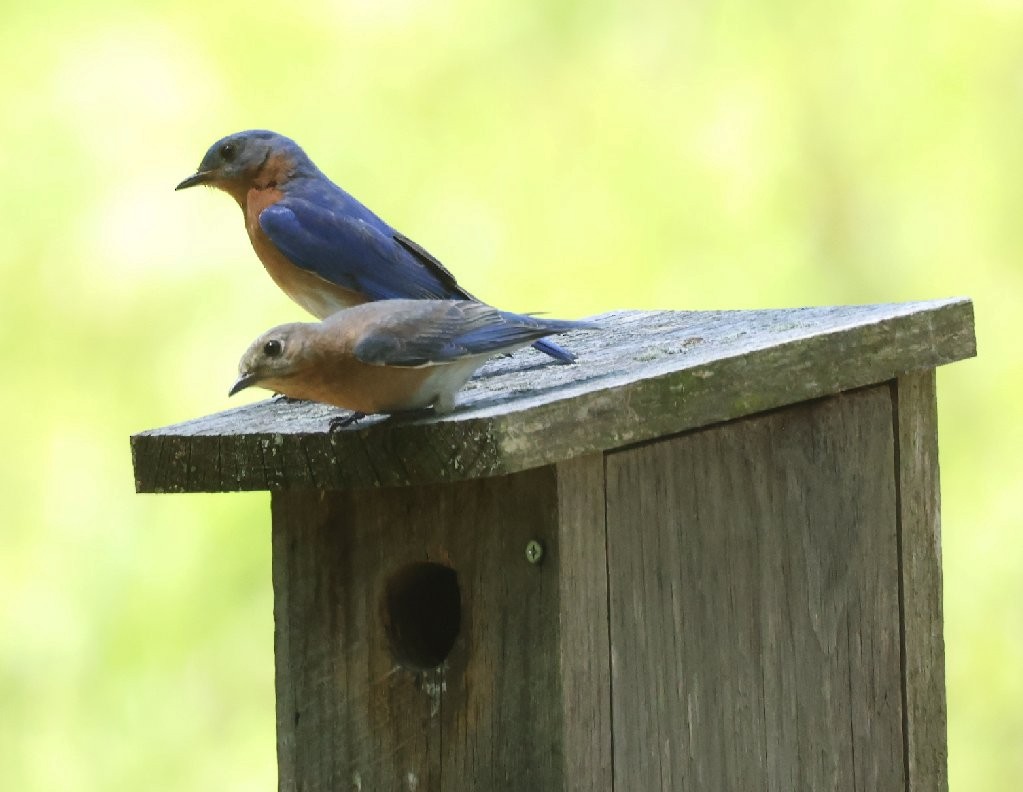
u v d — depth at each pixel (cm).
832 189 1398
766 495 775
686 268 1366
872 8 1434
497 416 652
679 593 740
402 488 734
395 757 741
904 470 823
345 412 758
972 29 1423
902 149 1408
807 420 791
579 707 700
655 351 793
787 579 784
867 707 815
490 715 714
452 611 786
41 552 1301
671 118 1406
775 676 777
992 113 1412
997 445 1352
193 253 1363
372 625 746
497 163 1387
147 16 1427
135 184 1380
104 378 1342
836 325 793
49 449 1327
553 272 1362
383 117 1391
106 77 1409
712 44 1430
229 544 1280
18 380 1342
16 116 1402
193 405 1320
